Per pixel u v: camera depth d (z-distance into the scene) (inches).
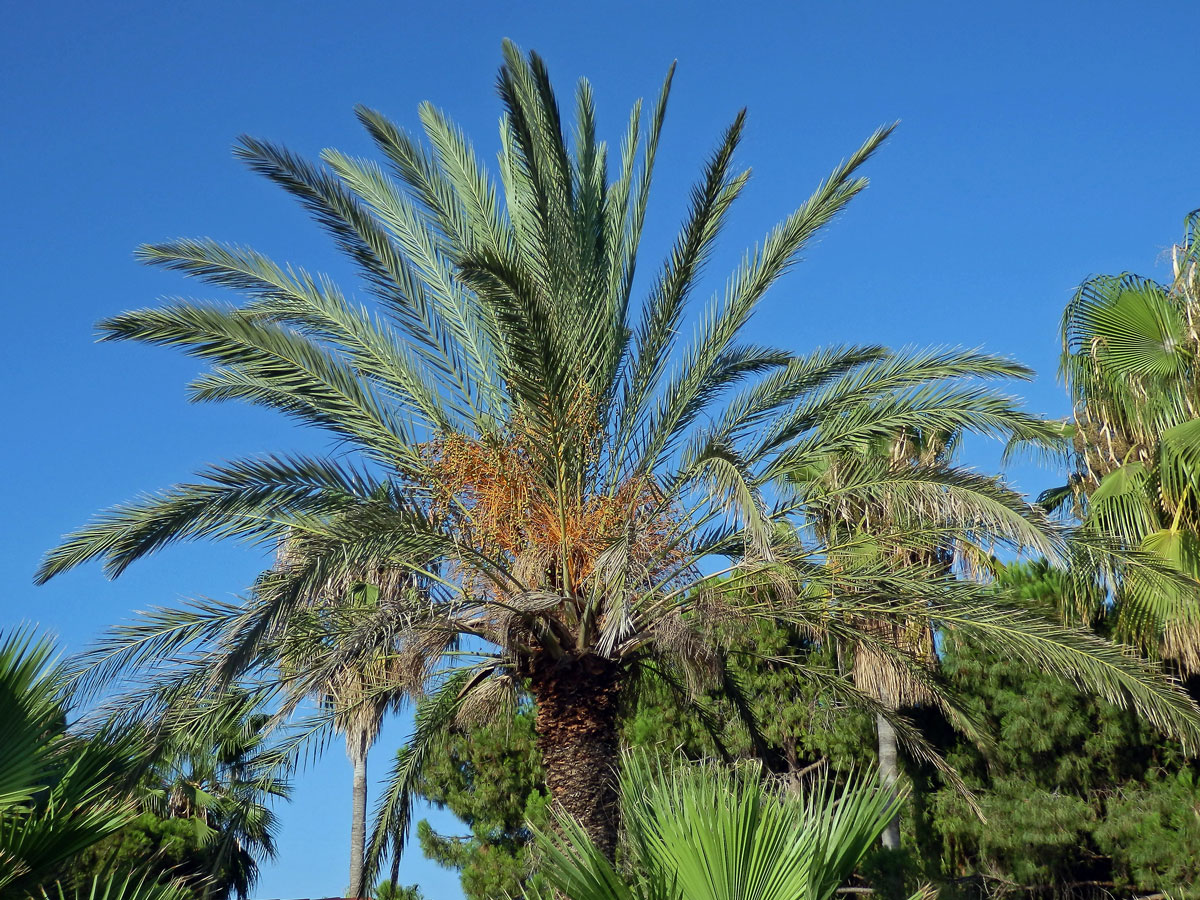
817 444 417.7
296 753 456.1
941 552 605.3
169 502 344.8
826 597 427.5
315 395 407.5
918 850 632.4
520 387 384.5
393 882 489.7
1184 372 539.5
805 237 426.9
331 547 340.8
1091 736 607.5
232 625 339.9
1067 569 401.1
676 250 421.7
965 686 633.0
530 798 708.7
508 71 446.3
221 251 427.8
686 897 214.5
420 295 436.8
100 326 378.6
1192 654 490.0
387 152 464.8
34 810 252.5
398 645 385.7
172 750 397.4
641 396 435.2
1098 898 607.2
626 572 349.7
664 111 466.6
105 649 377.4
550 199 440.1
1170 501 505.7
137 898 276.8
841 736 660.1
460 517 408.8
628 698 458.6
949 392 402.6
